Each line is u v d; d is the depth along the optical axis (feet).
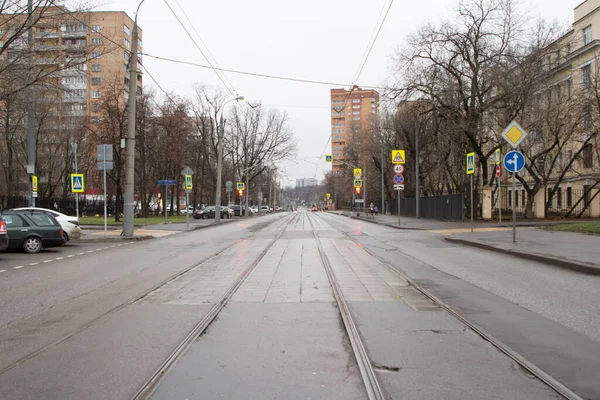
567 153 127.85
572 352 16.49
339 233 81.82
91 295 27.48
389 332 19.20
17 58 57.06
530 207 111.75
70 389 13.55
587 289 27.94
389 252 49.88
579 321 20.59
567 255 39.83
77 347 17.49
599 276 32.55
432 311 22.90
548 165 134.21
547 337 18.26
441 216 125.18
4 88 63.72
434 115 113.39
